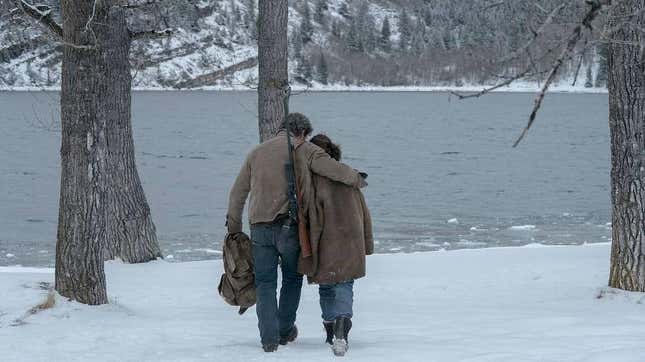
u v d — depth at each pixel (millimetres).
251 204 7516
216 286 13367
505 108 190375
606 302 11141
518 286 13156
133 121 133500
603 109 180625
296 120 7496
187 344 7883
